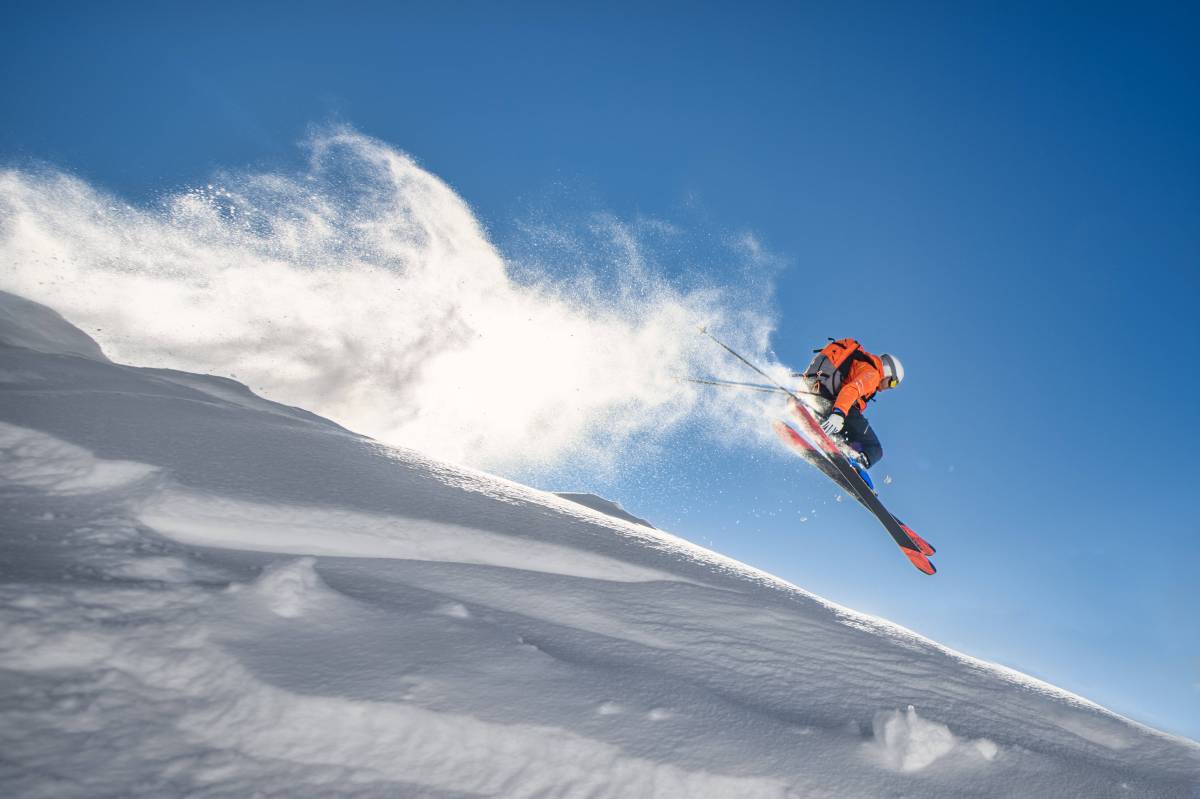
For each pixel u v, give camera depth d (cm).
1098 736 279
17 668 191
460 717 199
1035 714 286
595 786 191
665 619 304
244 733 189
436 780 186
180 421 412
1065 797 220
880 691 276
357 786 180
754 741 217
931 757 223
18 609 206
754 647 293
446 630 245
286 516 322
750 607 331
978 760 228
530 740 198
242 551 297
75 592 220
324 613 239
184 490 318
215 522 309
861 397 609
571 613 294
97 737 178
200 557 277
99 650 202
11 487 309
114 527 283
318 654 218
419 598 275
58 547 258
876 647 320
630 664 257
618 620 296
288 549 308
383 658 221
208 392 532
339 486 367
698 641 289
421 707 200
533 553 344
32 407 388
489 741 196
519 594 301
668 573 359
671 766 198
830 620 348
